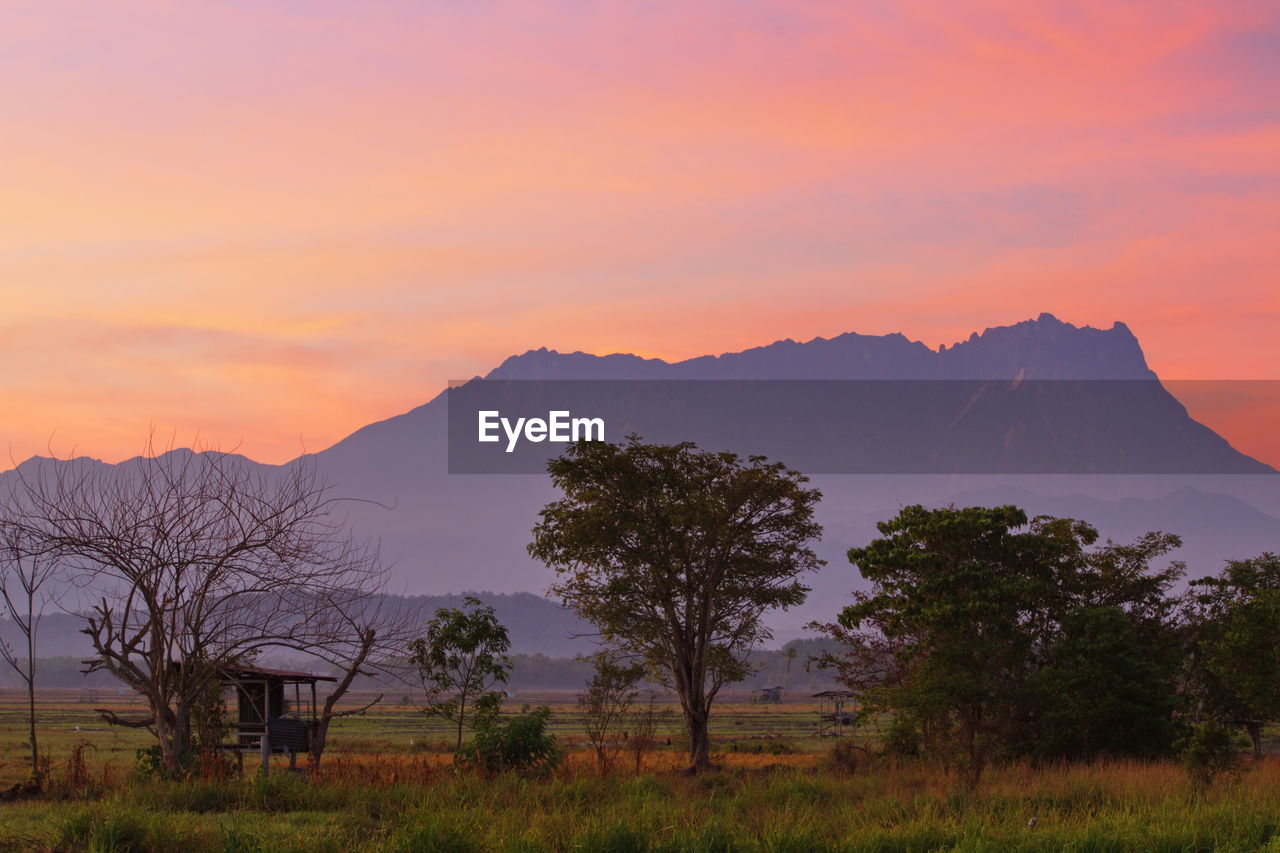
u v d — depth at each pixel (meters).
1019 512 36.19
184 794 21.05
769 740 63.31
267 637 26.81
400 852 15.01
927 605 34.38
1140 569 39.69
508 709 117.56
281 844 15.65
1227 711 38.00
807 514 39.72
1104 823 17.61
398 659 30.08
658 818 17.55
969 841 15.67
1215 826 17.22
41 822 17.67
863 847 16.03
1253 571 39.03
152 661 25.84
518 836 15.70
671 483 39.00
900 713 34.91
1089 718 33.19
